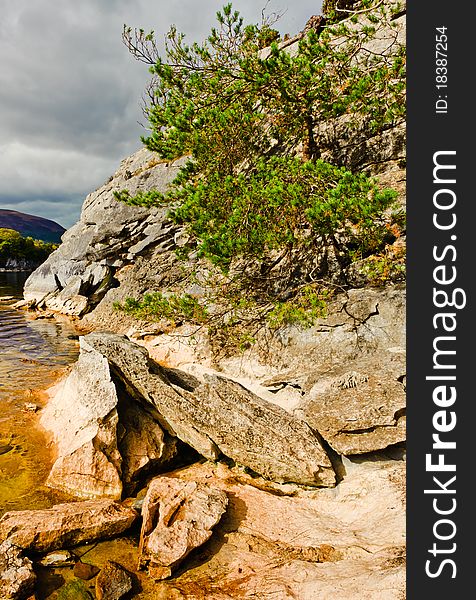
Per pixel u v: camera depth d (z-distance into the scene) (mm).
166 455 10375
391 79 14641
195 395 10617
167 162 29625
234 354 15172
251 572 6613
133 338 21000
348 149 18562
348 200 10766
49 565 6879
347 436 9461
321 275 16016
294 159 13883
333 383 10734
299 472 9125
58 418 11445
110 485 9086
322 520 8086
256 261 16359
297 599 5785
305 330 13773
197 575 6656
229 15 15102
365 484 8758
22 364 18781
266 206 12766
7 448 10758
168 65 14781
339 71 14820
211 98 15141
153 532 7129
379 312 12984
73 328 28328
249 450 9602
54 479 9242
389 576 5652
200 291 21469
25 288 39781
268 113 17641
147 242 29234
